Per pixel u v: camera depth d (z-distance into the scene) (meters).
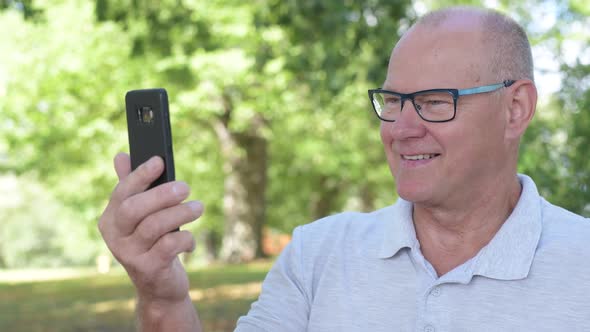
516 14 12.75
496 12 1.93
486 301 1.83
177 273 1.66
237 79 15.54
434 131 1.85
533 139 5.54
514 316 1.81
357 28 7.91
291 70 9.16
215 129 19.84
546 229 1.90
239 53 14.43
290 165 24.11
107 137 18.38
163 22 10.16
